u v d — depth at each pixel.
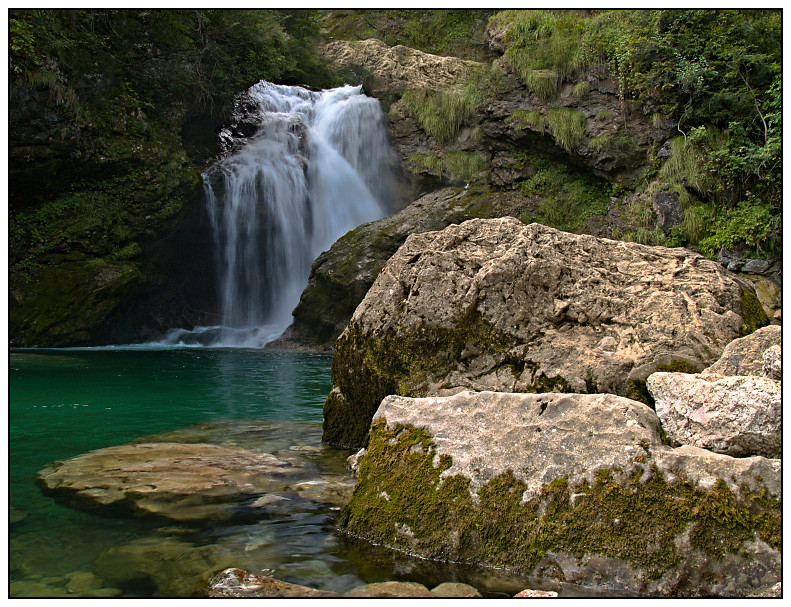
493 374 4.20
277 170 19.92
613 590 2.33
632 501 2.45
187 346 17.41
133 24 17.00
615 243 4.83
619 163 15.78
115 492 3.46
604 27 16.83
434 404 3.10
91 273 15.76
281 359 13.35
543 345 4.11
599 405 2.71
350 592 2.28
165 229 17.45
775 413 2.60
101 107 15.95
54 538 2.79
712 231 13.81
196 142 19.52
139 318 18.11
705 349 3.87
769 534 2.30
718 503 2.36
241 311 19.73
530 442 2.73
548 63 17.19
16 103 13.71
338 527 2.99
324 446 4.89
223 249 19.25
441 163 18.83
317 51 24.52
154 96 17.56
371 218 20.44
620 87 15.85
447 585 2.37
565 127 16.27
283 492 3.54
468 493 2.72
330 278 16.16
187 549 2.69
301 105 22.05
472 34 24.19
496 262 4.38
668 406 2.93
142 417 6.12
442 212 16.61
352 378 4.91
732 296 4.28
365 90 21.06
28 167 14.70
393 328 4.62
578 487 2.54
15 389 8.02
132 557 2.60
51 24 14.45
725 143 14.16
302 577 2.43
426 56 22.16
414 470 2.91
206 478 3.78
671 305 4.09
